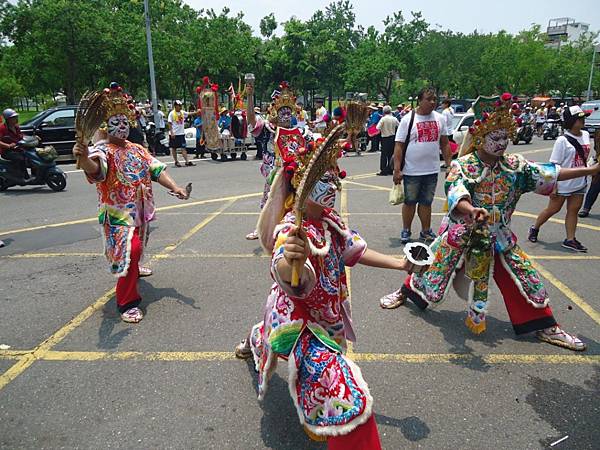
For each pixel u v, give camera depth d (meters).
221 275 5.39
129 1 28.00
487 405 3.13
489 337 4.01
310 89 40.78
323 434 2.08
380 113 18.64
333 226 2.40
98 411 3.08
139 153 4.28
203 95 12.64
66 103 26.56
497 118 3.45
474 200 3.67
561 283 5.14
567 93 54.91
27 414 3.06
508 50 43.12
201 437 2.85
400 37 43.91
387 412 3.06
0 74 35.38
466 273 3.78
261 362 2.52
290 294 2.10
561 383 3.37
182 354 3.76
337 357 2.17
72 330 4.16
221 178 12.30
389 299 4.59
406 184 6.35
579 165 6.07
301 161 2.35
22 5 22.64
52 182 10.82
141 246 4.38
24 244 6.68
